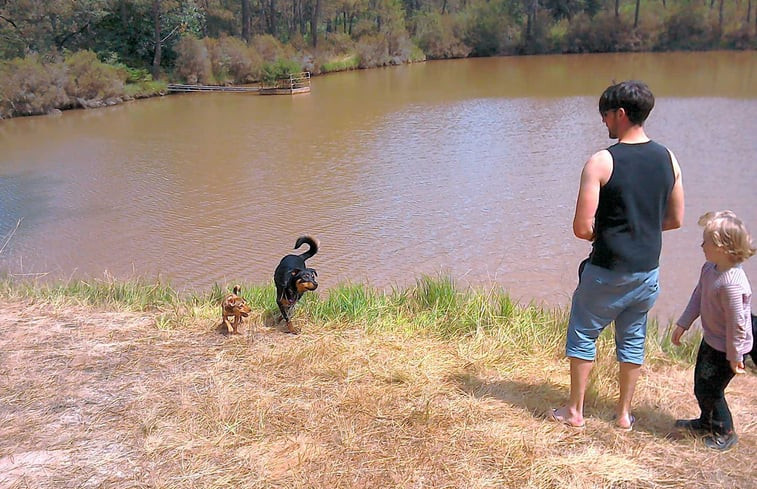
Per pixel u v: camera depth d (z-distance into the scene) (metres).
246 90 40.16
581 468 3.37
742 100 28.64
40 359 4.74
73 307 5.98
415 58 60.44
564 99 31.89
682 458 3.47
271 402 4.08
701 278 3.51
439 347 4.95
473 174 18.05
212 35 54.19
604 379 4.32
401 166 19.36
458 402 4.05
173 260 12.21
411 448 3.57
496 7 67.25
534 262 11.57
